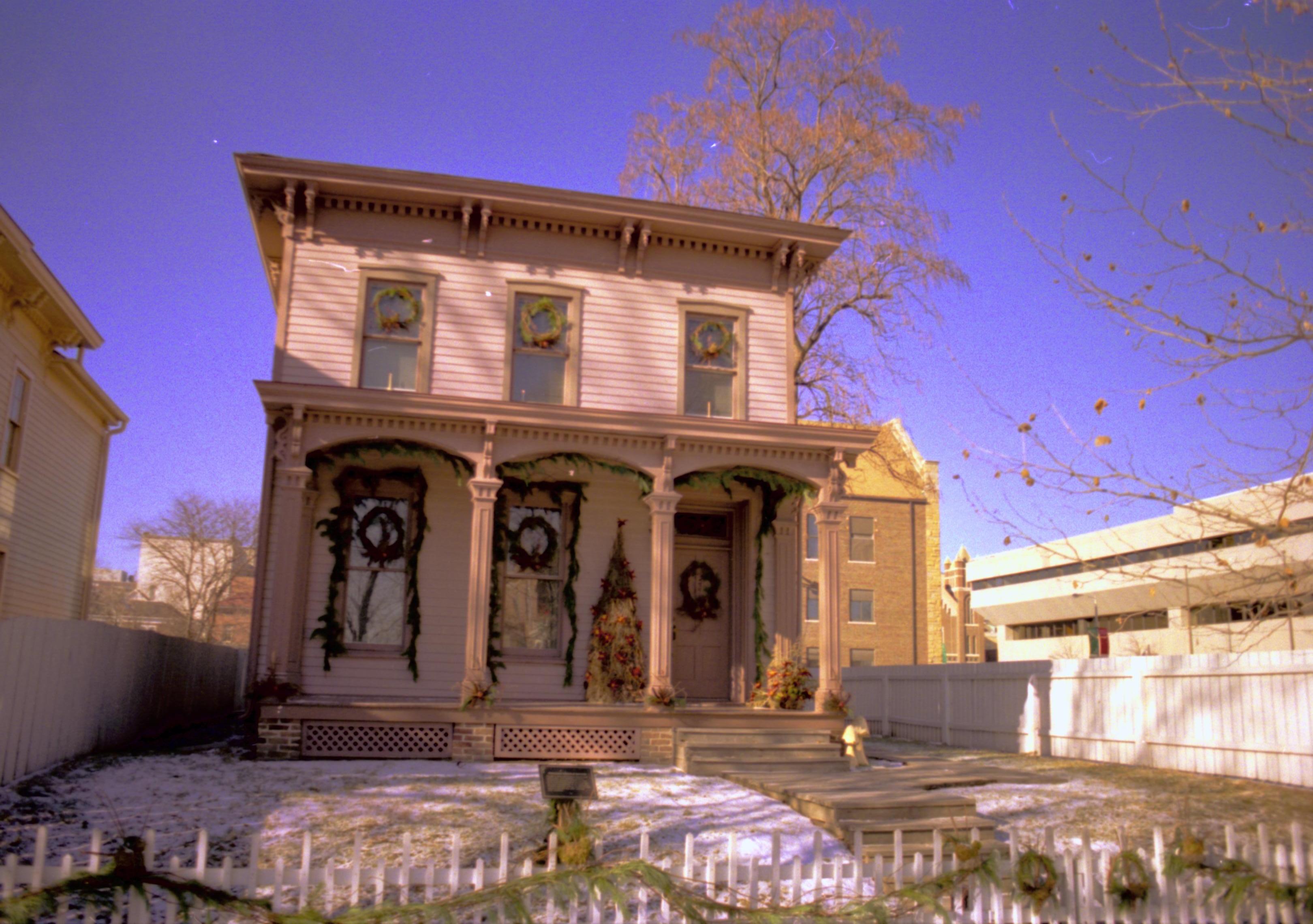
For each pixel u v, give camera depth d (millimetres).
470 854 8219
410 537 15055
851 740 13711
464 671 14820
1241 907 6480
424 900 6773
